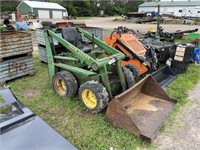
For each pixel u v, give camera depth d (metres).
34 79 4.94
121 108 2.75
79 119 3.13
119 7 57.81
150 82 3.54
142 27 18.72
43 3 44.28
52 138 1.82
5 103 2.43
